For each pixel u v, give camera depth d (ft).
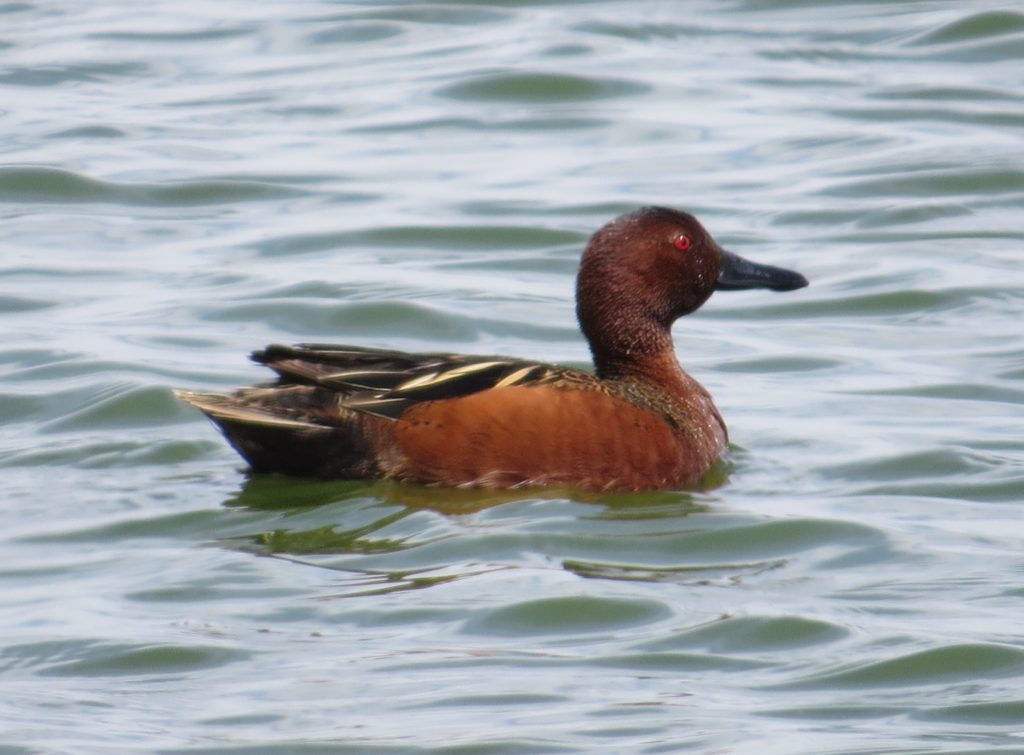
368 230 72.23
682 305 48.26
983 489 45.21
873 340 60.80
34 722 31.83
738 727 31.48
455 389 43.91
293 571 39.17
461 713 32.17
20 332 60.29
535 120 87.35
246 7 108.88
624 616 36.68
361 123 86.89
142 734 31.35
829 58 96.12
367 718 31.89
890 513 43.32
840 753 30.30
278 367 43.34
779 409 53.01
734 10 105.29
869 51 97.19
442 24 103.24
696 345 60.95
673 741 30.89
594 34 99.09
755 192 77.46
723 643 35.35
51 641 35.47
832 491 45.27
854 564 39.75
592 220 73.56
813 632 35.63
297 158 81.82
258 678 33.71
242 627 36.11
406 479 43.96
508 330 61.52
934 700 32.63
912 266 68.08
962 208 74.59
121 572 39.37
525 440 43.57
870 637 35.24
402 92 91.25
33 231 73.15
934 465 47.06
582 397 44.11
